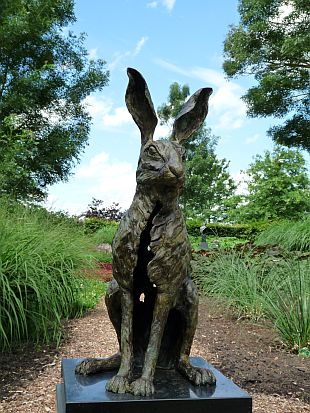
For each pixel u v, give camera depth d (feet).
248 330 20.62
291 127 68.39
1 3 60.13
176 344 9.26
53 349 16.87
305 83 65.67
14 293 16.48
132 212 8.63
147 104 8.89
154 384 8.45
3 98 60.80
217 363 16.11
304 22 63.26
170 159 8.26
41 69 60.23
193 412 7.84
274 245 33.58
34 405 12.43
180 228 8.64
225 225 70.85
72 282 19.98
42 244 18.53
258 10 64.39
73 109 68.18
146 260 8.88
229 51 68.28
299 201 82.64
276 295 20.83
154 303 9.18
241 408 8.00
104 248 44.01
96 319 21.22
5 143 45.93
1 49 62.18
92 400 7.63
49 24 62.95
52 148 64.03
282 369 15.67
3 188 41.04
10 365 15.33
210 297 25.89
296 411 12.44
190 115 9.21
